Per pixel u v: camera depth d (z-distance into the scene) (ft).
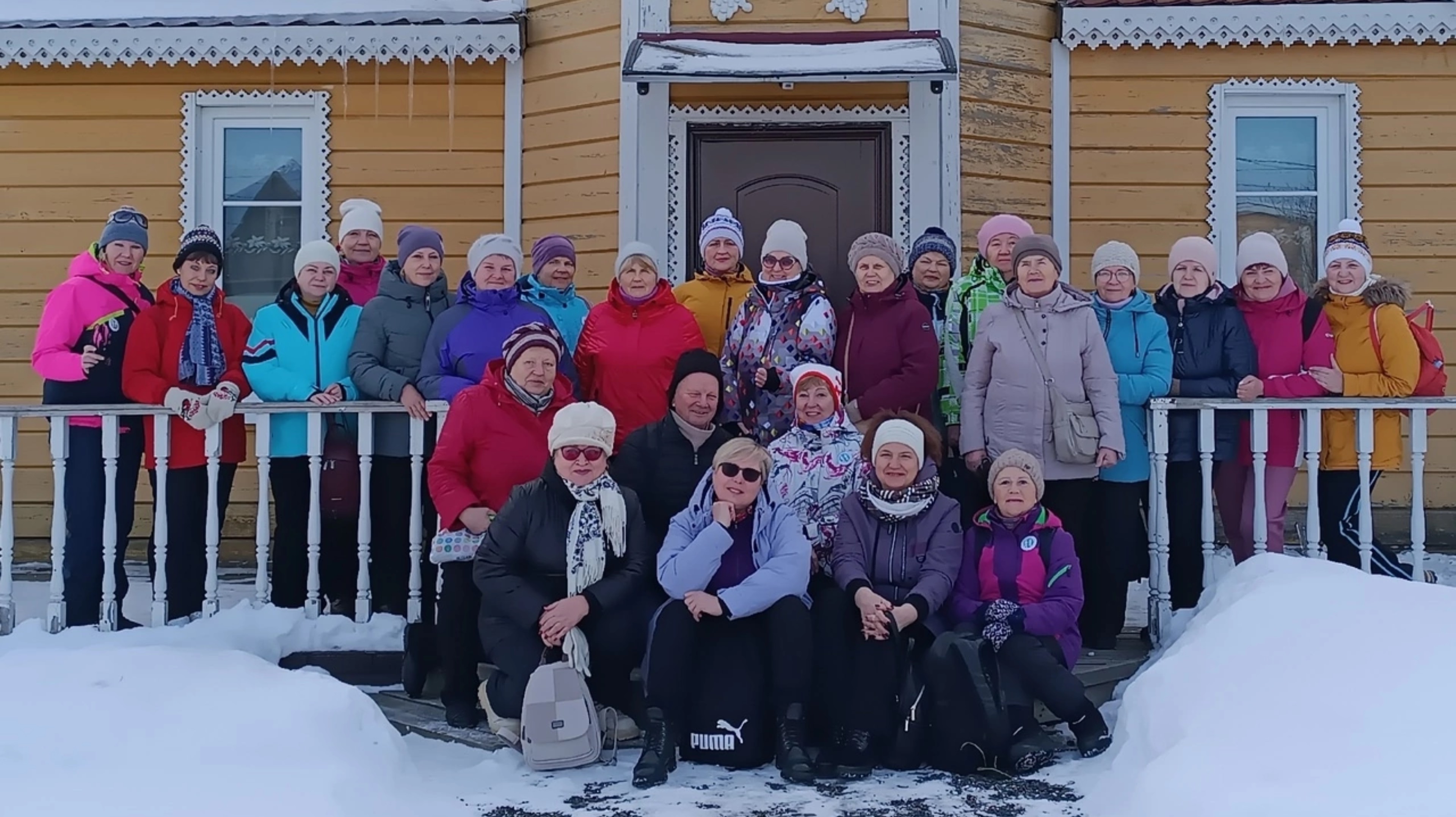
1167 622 14.61
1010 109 20.07
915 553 13.07
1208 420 14.78
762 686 12.26
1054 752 12.15
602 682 12.82
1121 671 14.25
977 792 11.36
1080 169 20.58
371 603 15.23
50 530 21.71
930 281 16.35
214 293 15.94
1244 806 9.45
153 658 13.04
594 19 20.22
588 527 12.74
